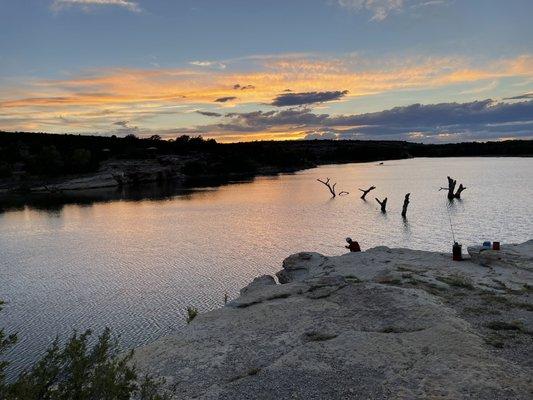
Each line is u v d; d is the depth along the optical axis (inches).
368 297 688.4
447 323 561.9
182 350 586.9
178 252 1828.2
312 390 454.0
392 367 476.4
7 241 2222.0
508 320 575.2
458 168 7066.9
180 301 1222.3
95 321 1095.6
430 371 457.1
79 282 1432.1
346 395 436.8
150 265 1625.2
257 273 1476.4
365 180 5305.1
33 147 7839.6
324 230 2214.6
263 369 510.3
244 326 644.7
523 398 396.5
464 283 735.7
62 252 1916.8
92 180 5649.6
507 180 4466.0
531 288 703.1
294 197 3789.4
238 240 2030.0
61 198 4439.0
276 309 691.4
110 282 1419.8
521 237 1877.5
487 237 1907.0
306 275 931.3
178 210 3206.2
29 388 287.3
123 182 5851.4
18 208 3678.6
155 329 1037.2
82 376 311.0
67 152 6894.7
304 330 603.2
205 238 2110.0
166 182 6166.3
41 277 1510.8
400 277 784.3
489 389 412.5
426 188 4114.2
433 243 1847.9
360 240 1951.3
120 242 2095.2
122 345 949.2
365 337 554.6
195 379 506.9
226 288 1328.7
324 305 684.7
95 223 2733.8
